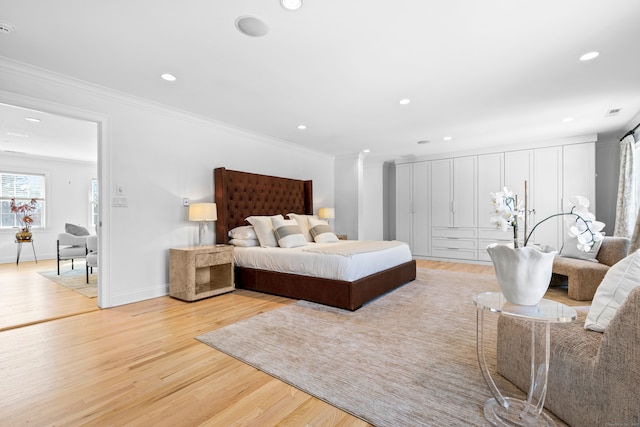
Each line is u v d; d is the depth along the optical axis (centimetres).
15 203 623
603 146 500
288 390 161
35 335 234
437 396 153
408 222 655
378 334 232
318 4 178
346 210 629
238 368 183
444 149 578
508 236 540
